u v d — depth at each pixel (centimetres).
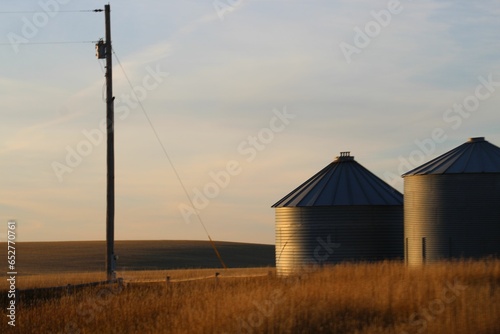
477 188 4297
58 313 2825
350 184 5062
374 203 4912
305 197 5053
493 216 4272
